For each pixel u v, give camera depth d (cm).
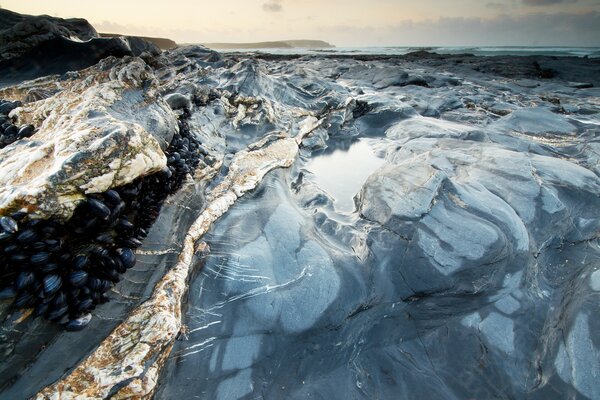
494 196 580
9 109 668
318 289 444
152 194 497
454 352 394
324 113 1442
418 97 1742
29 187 325
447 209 541
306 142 1138
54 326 332
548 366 361
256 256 494
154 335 363
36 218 321
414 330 423
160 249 467
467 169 689
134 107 607
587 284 428
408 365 386
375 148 1128
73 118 472
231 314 423
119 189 409
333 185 841
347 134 1296
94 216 367
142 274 426
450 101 1608
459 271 460
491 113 1457
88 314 355
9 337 299
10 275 311
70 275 350
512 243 493
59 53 1695
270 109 1189
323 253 504
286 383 368
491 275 461
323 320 420
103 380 318
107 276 385
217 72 1633
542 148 920
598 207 602
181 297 430
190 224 549
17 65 1642
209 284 458
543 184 616
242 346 395
